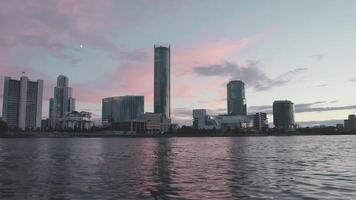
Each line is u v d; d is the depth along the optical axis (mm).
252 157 94562
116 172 59406
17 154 113875
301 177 50656
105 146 190750
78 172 59688
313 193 37625
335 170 59875
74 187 43125
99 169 64625
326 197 35438
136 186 43625
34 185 44781
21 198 36438
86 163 78312
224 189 40781
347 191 38625
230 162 78312
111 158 94875
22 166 70875
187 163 76438
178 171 60219
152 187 42719
